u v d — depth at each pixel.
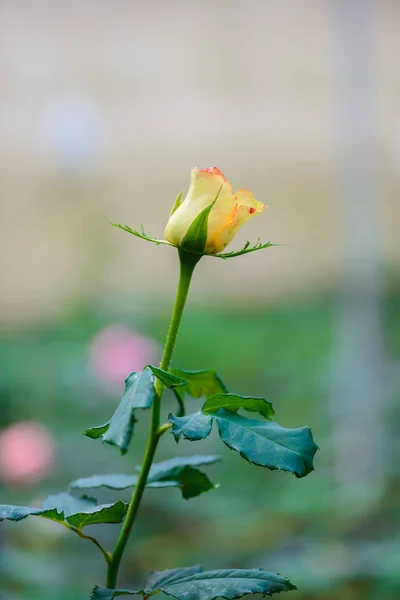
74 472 3.27
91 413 3.90
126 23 7.03
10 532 2.58
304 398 4.38
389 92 6.43
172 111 7.02
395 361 4.02
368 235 4.06
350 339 3.96
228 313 6.67
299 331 6.13
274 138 7.14
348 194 4.12
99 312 5.48
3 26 6.80
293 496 2.92
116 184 6.70
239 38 7.11
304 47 7.12
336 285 7.04
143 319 5.58
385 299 5.41
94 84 6.94
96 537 2.76
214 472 3.47
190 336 5.65
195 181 1.13
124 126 6.90
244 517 2.86
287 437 1.08
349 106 4.18
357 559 2.20
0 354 4.36
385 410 3.45
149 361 4.00
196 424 1.08
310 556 2.33
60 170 6.38
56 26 6.89
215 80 7.08
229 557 2.62
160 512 2.99
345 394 3.74
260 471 3.41
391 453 3.23
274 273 7.15
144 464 1.12
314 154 7.16
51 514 1.11
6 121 6.59
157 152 6.90
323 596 2.17
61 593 2.26
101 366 3.93
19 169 6.57
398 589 2.11
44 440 2.98
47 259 6.59
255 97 7.15
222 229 1.13
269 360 5.43
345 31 4.18
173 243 1.13
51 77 6.85
